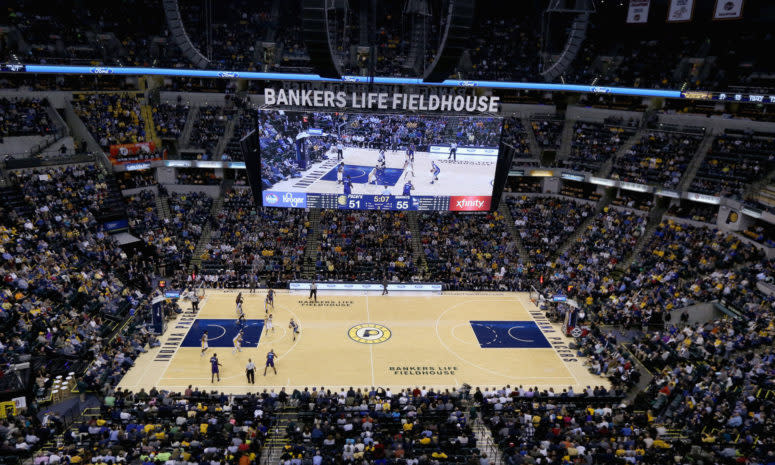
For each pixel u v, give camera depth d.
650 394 31.48
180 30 35.84
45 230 40.34
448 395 29.06
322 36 24.86
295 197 36.09
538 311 42.56
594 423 26.80
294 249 47.12
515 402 29.97
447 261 47.34
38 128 47.31
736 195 45.31
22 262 36.03
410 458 23.73
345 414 27.02
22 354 29.84
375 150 35.53
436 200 36.62
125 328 36.75
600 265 45.84
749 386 29.89
